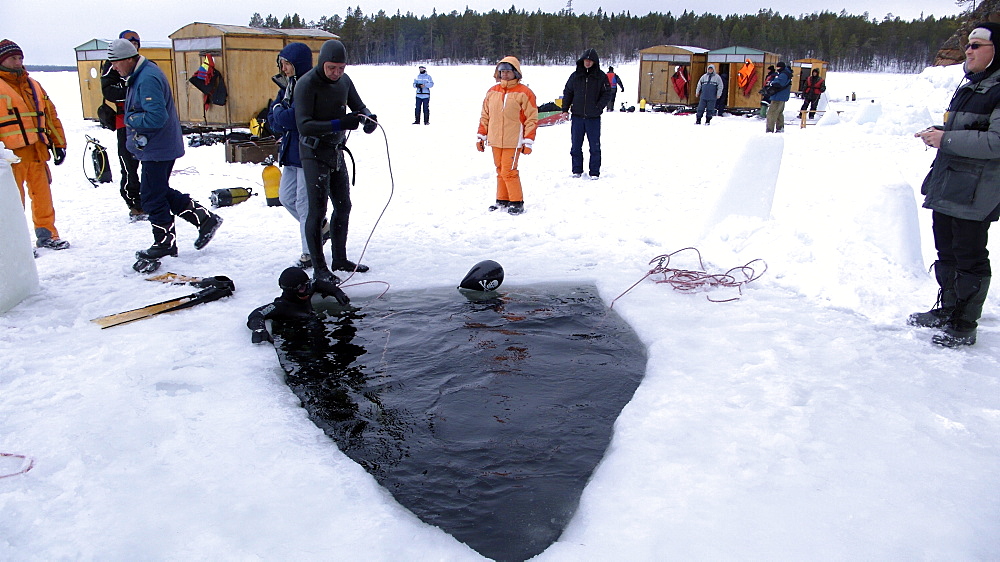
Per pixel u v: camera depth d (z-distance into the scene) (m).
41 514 2.39
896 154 11.49
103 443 2.84
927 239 5.89
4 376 3.44
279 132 5.44
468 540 2.37
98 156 7.81
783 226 5.70
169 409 3.14
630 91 33.16
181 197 5.62
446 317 4.51
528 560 2.25
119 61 5.12
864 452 2.78
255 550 2.22
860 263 4.85
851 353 3.72
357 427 3.11
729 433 2.94
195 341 3.96
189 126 14.36
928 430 2.94
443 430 3.09
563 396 3.42
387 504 2.52
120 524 2.34
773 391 3.29
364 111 5.34
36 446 2.80
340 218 5.32
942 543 2.25
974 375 3.45
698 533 2.31
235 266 5.52
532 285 5.16
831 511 2.41
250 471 2.67
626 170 10.42
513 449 2.94
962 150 3.48
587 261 5.75
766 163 5.95
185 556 2.19
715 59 23.14
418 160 11.44
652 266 5.55
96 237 6.39
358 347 4.01
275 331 4.20
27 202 7.97
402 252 6.02
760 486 2.56
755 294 4.82
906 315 4.27
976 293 3.71
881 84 43.94
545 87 32.25
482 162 11.17
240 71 13.36
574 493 2.63
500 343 4.09
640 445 2.86
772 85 16.03
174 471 2.66
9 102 5.42
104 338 3.96
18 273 4.48
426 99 17.73
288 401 3.30
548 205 7.93
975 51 3.48
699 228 6.15
